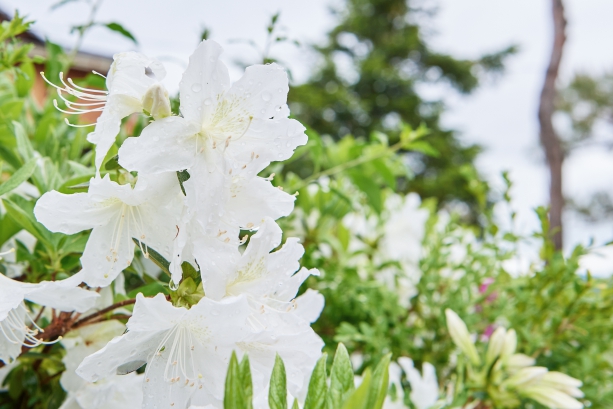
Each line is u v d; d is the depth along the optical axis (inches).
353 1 414.0
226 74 16.5
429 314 29.5
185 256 16.7
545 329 27.5
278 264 17.0
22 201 20.0
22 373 20.2
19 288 16.4
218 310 15.7
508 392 23.0
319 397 15.1
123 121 24.9
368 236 34.4
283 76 16.9
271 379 14.9
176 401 16.3
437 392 24.1
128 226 17.0
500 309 27.8
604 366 27.0
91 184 16.2
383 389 14.4
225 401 14.1
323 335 28.3
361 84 390.6
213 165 16.3
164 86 16.5
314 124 368.8
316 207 30.6
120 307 19.1
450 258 31.8
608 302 26.8
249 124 16.7
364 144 29.0
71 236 19.6
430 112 386.9
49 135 23.8
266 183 17.1
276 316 17.1
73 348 19.5
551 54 165.2
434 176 363.3
